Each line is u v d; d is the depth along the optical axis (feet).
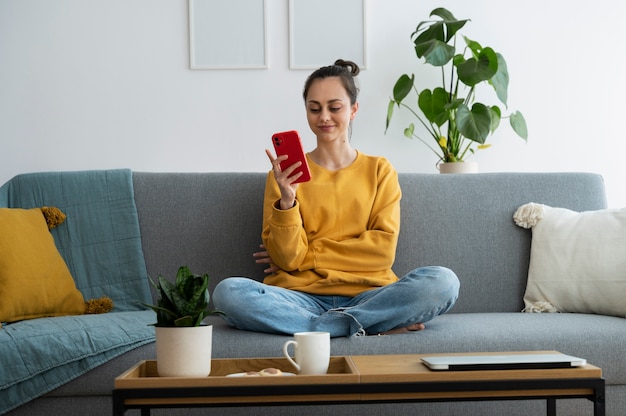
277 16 13.66
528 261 8.97
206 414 7.05
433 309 7.20
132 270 8.79
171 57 13.58
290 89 13.65
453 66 13.30
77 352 6.83
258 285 7.44
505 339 7.00
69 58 13.47
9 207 9.01
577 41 13.91
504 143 13.91
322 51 13.70
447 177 9.23
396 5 13.78
